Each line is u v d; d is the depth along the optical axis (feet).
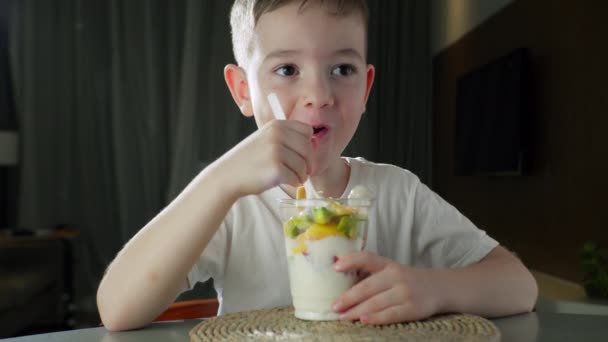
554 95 10.50
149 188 15.97
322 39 3.08
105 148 16.33
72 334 2.51
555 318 2.75
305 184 3.42
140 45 16.07
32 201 16.20
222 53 15.47
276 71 3.16
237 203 3.57
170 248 2.61
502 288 2.76
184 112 15.38
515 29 12.00
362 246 2.49
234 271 3.50
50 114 16.39
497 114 12.09
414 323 2.32
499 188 12.88
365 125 16.08
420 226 3.78
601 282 8.72
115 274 2.66
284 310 2.63
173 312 3.93
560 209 10.35
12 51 16.33
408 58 16.74
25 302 11.53
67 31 16.42
